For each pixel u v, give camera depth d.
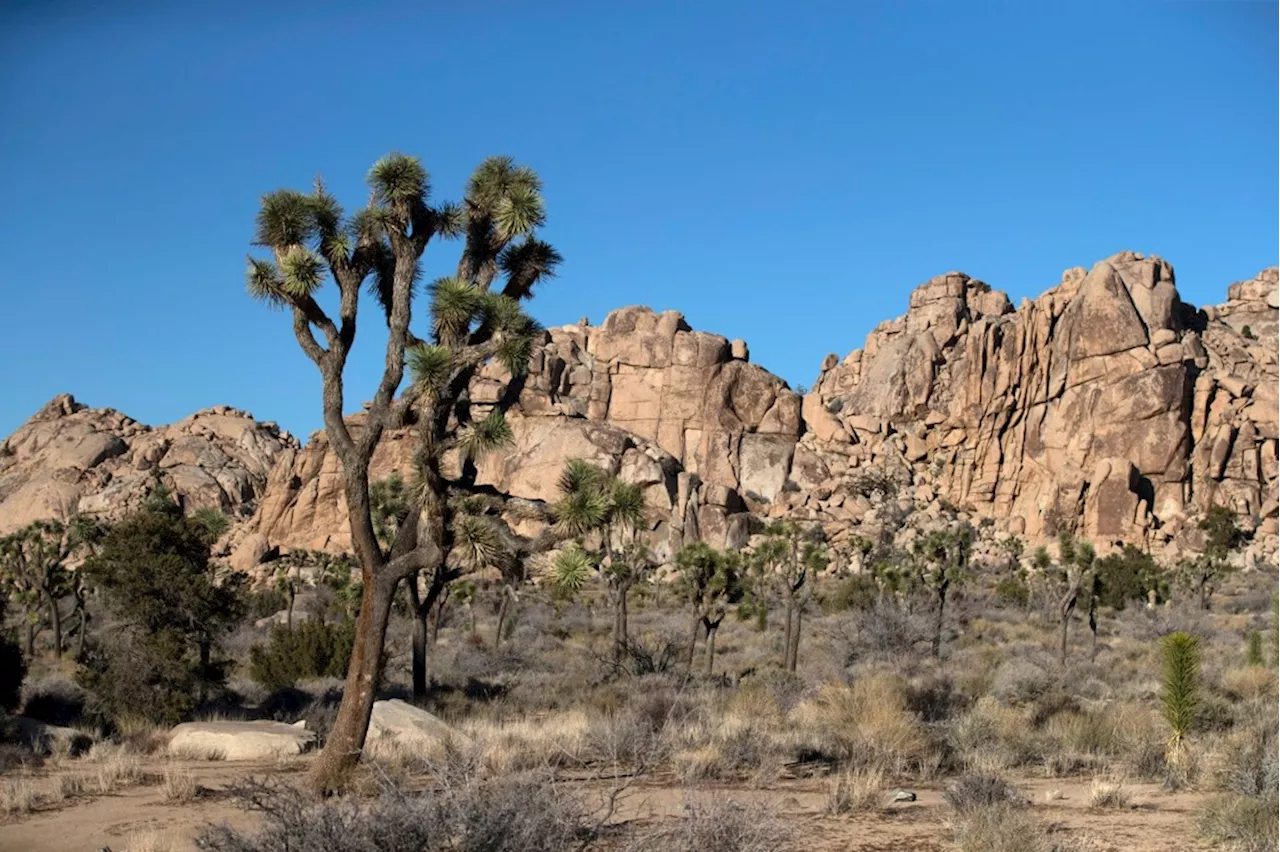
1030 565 75.25
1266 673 24.55
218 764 16.41
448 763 9.27
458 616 55.44
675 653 38.03
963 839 10.20
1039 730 18.34
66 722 20.88
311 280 13.36
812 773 14.84
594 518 12.84
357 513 13.14
